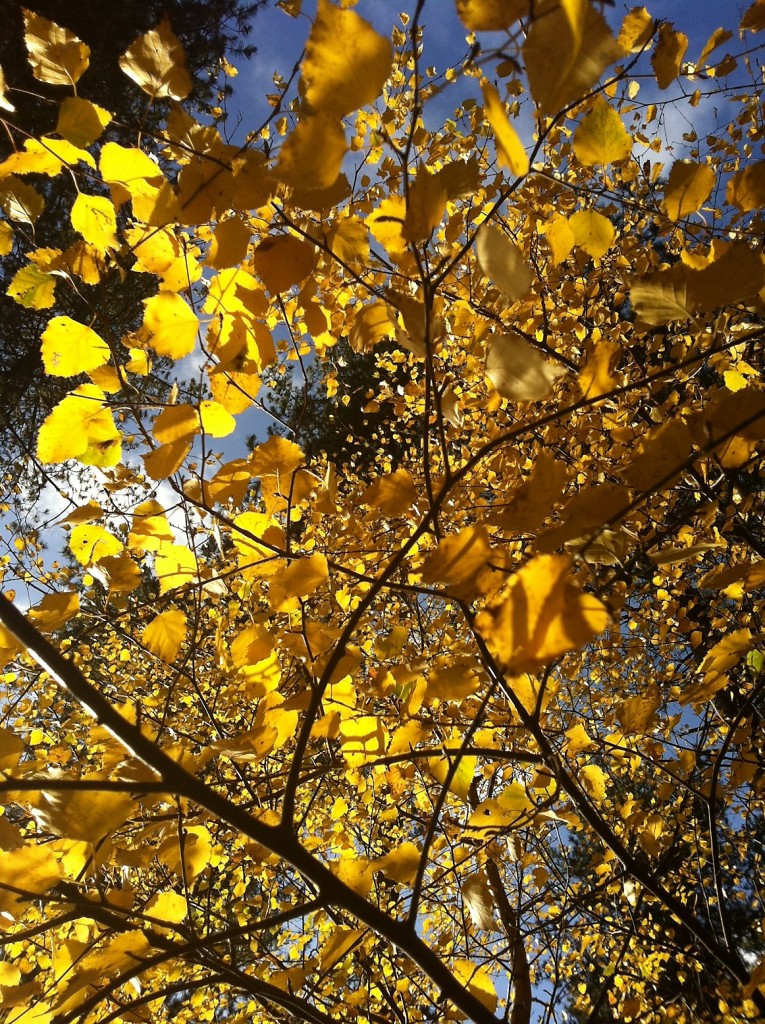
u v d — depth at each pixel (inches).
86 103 21.1
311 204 17.5
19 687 72.2
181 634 28.4
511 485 64.8
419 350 21.2
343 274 48.6
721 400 19.3
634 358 56.6
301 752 24.6
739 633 26.8
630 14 23.1
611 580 25.5
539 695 32.1
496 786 69.1
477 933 58.6
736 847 98.7
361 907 25.4
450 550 18.4
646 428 57.9
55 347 24.5
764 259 18.5
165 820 30.3
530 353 18.8
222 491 26.6
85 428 25.2
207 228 33.5
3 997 26.0
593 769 39.4
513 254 17.2
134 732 22.8
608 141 21.0
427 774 45.4
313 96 16.2
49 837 32.6
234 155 21.0
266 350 24.1
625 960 86.3
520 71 15.6
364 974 59.2
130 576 28.3
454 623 69.1
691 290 18.7
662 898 37.9
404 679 28.1
